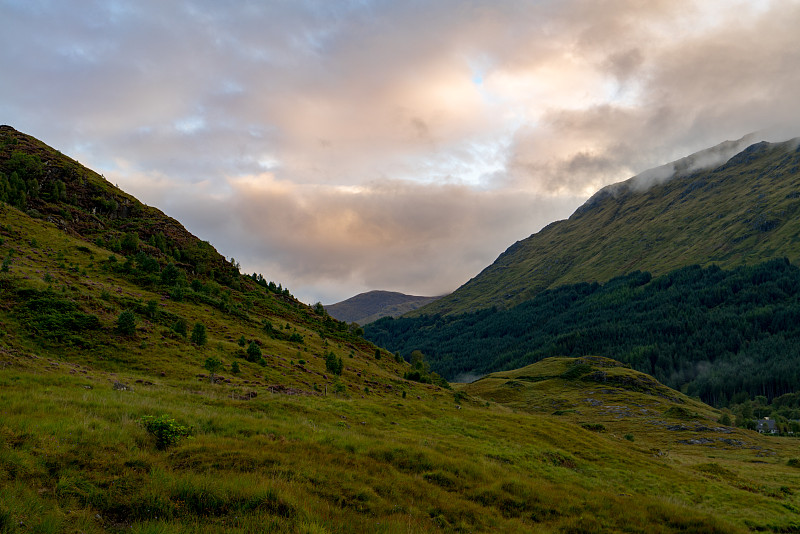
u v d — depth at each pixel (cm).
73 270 10162
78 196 16575
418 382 12556
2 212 12231
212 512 1644
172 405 3462
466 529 2158
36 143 19325
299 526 1600
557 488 3316
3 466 1578
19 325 6366
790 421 19662
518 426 5669
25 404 2461
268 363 8581
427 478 2847
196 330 8131
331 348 12750
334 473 2373
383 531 1791
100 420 2411
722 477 5516
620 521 2780
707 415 17712
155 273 12312
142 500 1611
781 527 3512
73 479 1639
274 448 2622
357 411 4953
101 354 6338
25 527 1246
